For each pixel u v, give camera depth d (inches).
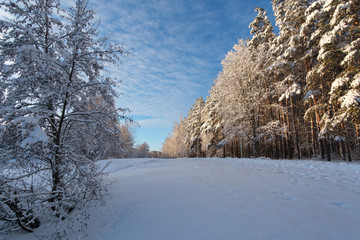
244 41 756.0
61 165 183.5
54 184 187.3
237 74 734.5
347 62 413.4
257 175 279.3
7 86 183.9
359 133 495.5
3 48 177.8
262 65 736.3
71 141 243.1
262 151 916.0
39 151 154.8
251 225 128.0
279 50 673.6
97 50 215.3
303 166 346.0
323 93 570.9
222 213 151.5
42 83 186.5
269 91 719.1
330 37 439.8
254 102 686.5
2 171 167.6
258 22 853.8
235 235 117.8
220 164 442.9
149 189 245.3
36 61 174.4
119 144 243.0
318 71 485.7
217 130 1063.0
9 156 160.2
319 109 605.3
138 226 149.3
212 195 197.0
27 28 180.4
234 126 746.8
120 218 169.9
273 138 708.7
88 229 159.2
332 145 864.3
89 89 216.7
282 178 251.0
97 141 244.5
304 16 624.7
